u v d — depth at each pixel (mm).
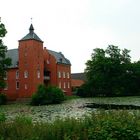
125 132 10273
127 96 97625
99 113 12992
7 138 11117
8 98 85688
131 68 103875
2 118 13492
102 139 10219
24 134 11172
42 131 11359
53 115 34500
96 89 101562
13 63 86938
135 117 11711
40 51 84062
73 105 56562
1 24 63906
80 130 11117
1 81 64375
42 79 84375
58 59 96625
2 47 64125
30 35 82625
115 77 102750
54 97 65500
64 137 10266
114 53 104188
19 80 82750
